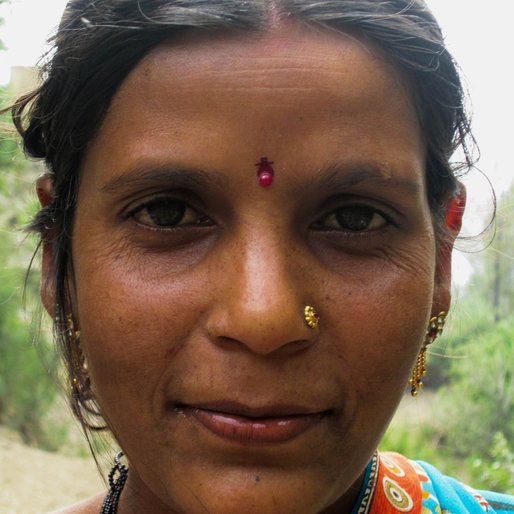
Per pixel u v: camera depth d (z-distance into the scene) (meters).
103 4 0.31
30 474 1.60
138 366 0.30
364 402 0.30
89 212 0.32
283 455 0.29
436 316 0.36
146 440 0.31
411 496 0.37
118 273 0.31
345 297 0.30
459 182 0.39
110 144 0.31
